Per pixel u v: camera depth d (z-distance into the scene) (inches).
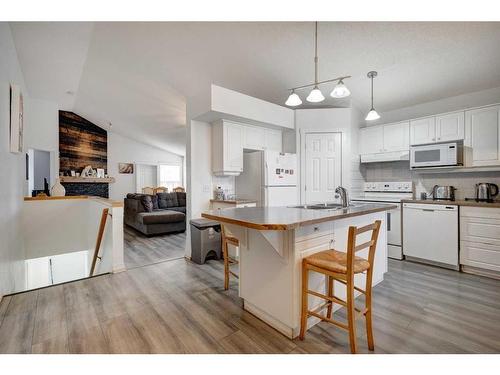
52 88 196.7
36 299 89.9
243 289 83.4
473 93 136.8
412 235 133.7
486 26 94.9
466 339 67.0
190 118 143.3
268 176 147.4
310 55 119.4
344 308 84.9
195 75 146.8
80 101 248.1
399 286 102.6
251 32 107.3
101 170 307.0
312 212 80.5
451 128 132.0
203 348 63.7
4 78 96.7
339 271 60.0
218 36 112.0
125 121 272.7
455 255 119.5
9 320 76.0
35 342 65.7
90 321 75.8
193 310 83.1
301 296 68.3
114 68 164.7
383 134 157.5
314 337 68.5
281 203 153.2
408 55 115.0
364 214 87.9
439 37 102.3
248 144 153.3
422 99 149.6
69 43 134.0
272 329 72.3
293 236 66.8
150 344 65.1
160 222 199.8
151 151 359.6
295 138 165.2
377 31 101.7
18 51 130.9
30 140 210.7
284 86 149.2
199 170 146.3
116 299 90.6
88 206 175.3
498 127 118.6
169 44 124.2
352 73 131.5
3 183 95.3
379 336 68.6
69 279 196.5
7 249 103.4
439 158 131.0
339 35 105.3
